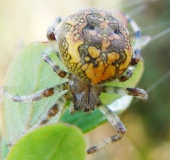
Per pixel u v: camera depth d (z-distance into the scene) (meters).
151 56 0.12
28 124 0.05
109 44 0.05
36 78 0.05
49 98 0.05
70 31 0.05
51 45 0.05
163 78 0.12
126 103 0.06
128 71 0.06
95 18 0.05
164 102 0.12
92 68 0.05
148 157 0.12
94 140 0.11
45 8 0.14
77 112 0.05
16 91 0.05
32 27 0.14
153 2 0.12
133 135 0.12
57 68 0.05
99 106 0.06
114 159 0.12
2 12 0.14
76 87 0.06
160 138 0.12
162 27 0.12
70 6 0.14
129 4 0.13
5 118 0.05
